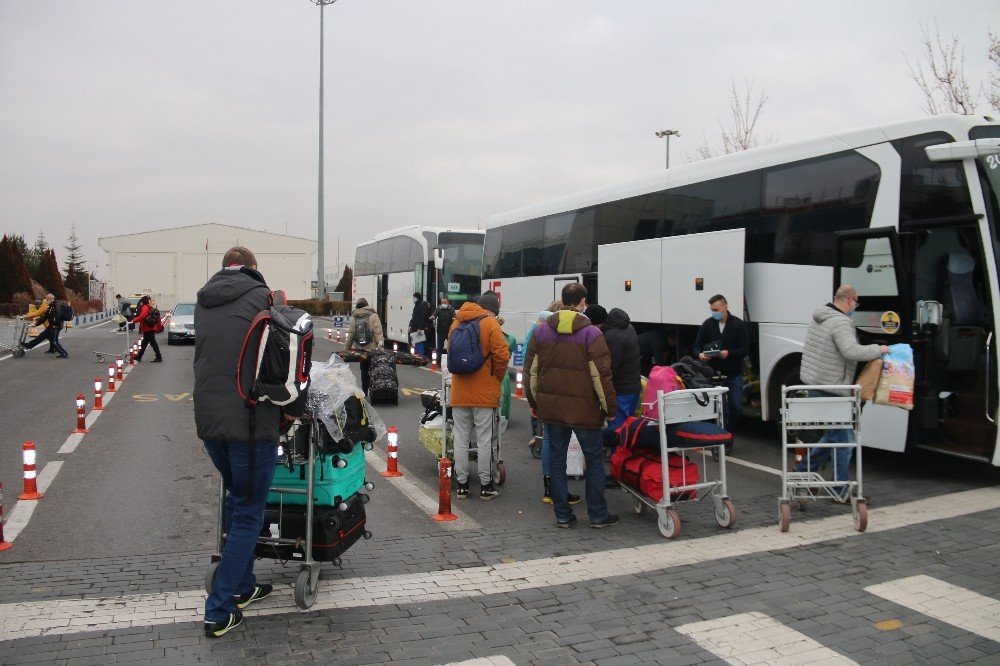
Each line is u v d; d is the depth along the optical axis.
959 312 7.50
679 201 10.99
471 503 7.16
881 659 3.95
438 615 4.51
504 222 17.11
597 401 6.16
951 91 15.62
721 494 6.32
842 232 8.22
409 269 23.86
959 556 5.50
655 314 11.07
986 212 7.18
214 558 4.53
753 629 4.32
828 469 8.34
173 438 10.10
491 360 7.07
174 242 75.00
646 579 5.12
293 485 4.68
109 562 5.42
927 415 7.50
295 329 4.13
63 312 22.11
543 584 5.03
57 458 8.88
